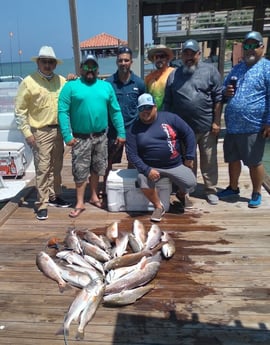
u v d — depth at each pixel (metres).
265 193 4.20
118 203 3.83
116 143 3.85
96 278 2.51
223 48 14.48
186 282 2.57
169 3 8.48
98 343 2.03
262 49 3.40
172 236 3.27
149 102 3.27
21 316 2.27
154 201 3.64
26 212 3.93
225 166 5.27
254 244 3.07
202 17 13.94
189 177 3.59
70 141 3.45
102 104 3.47
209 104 3.62
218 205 3.93
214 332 2.08
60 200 4.07
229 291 2.45
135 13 6.40
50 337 2.09
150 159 3.50
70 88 3.35
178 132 3.51
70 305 2.35
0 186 5.02
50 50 3.38
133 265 2.76
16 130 5.92
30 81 3.38
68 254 2.85
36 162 3.61
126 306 2.33
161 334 2.08
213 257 2.88
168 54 3.86
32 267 2.81
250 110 3.47
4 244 3.21
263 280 2.56
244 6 8.46
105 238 3.17
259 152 3.61
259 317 2.19
